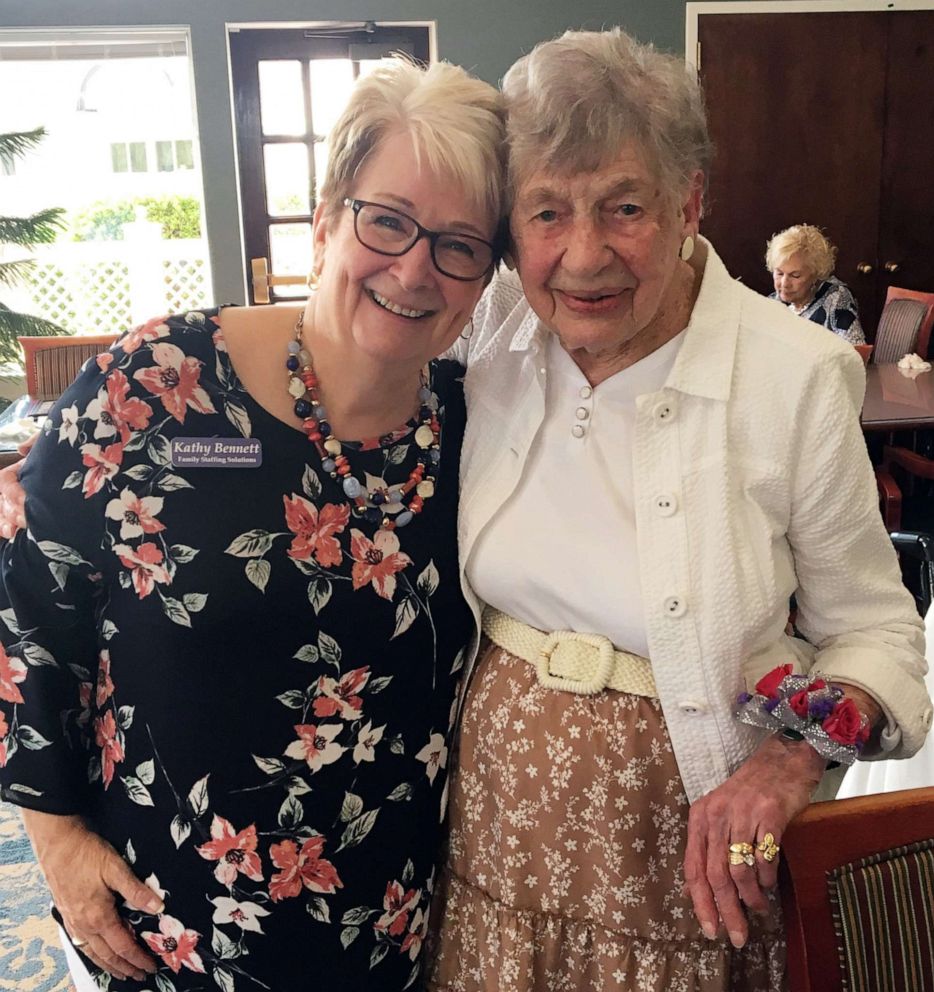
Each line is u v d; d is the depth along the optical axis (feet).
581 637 3.59
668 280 3.32
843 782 5.69
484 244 3.39
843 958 3.08
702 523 3.38
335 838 3.62
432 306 3.38
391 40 16.93
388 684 3.63
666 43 17.35
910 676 3.48
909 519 11.59
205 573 3.36
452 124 3.20
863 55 17.52
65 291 20.18
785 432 3.34
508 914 3.72
